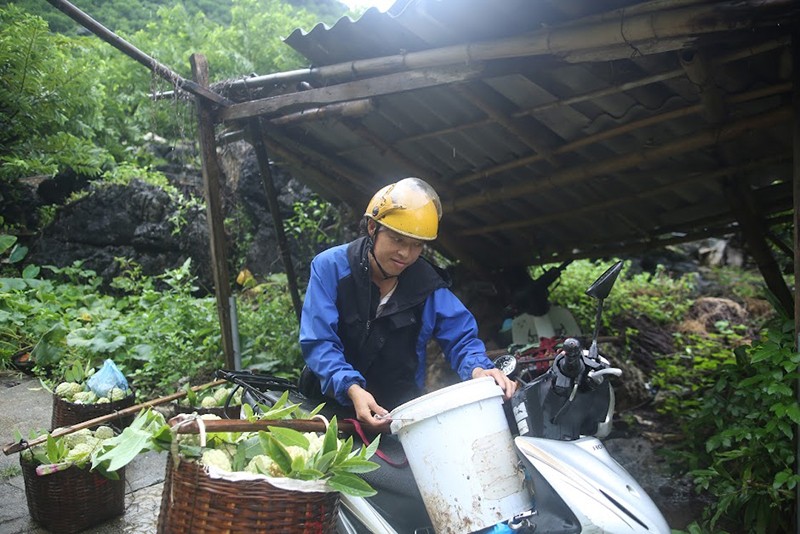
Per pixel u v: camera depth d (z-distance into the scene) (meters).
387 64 3.93
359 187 5.78
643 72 3.55
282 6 11.23
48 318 6.30
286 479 1.98
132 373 5.79
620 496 2.18
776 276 4.95
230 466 2.08
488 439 2.26
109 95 9.93
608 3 3.16
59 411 3.87
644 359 6.53
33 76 8.11
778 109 3.52
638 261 9.22
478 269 6.18
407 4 3.49
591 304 7.09
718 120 3.71
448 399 2.26
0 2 9.77
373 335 2.86
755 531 3.28
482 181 5.04
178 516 2.02
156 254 8.30
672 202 5.00
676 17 2.93
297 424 2.21
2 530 3.28
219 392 4.00
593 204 4.97
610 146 4.31
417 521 2.62
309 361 2.77
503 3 3.29
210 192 4.97
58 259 8.33
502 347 5.71
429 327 2.92
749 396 3.55
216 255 5.06
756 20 2.85
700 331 7.32
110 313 6.62
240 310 6.66
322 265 2.85
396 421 2.34
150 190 8.34
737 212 4.66
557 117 4.07
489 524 2.22
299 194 8.17
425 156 4.97
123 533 3.34
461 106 4.32
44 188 8.95
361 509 2.44
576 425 2.41
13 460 4.08
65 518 3.27
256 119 5.16
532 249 5.90
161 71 4.64
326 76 4.32
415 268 2.90
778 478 3.01
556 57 3.41
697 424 3.94
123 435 2.10
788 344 3.27
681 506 4.00
